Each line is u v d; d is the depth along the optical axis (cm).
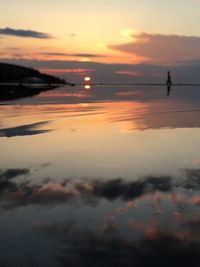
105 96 4812
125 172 992
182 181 901
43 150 1276
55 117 2225
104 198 790
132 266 519
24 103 3344
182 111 2653
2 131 1662
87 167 1049
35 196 802
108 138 1496
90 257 542
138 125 1881
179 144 1364
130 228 636
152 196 799
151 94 5538
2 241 593
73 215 695
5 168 1045
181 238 597
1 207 735
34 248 569
